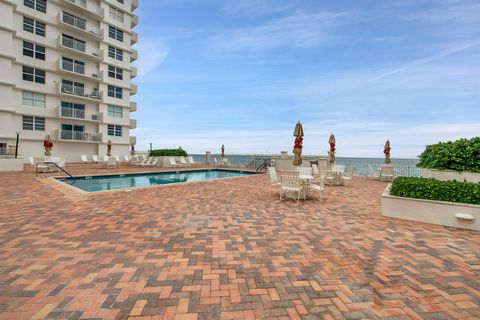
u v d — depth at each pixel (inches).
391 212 230.1
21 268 121.1
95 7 1184.2
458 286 111.8
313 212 247.8
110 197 307.6
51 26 1044.5
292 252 147.7
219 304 95.8
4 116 871.7
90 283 108.6
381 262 135.6
